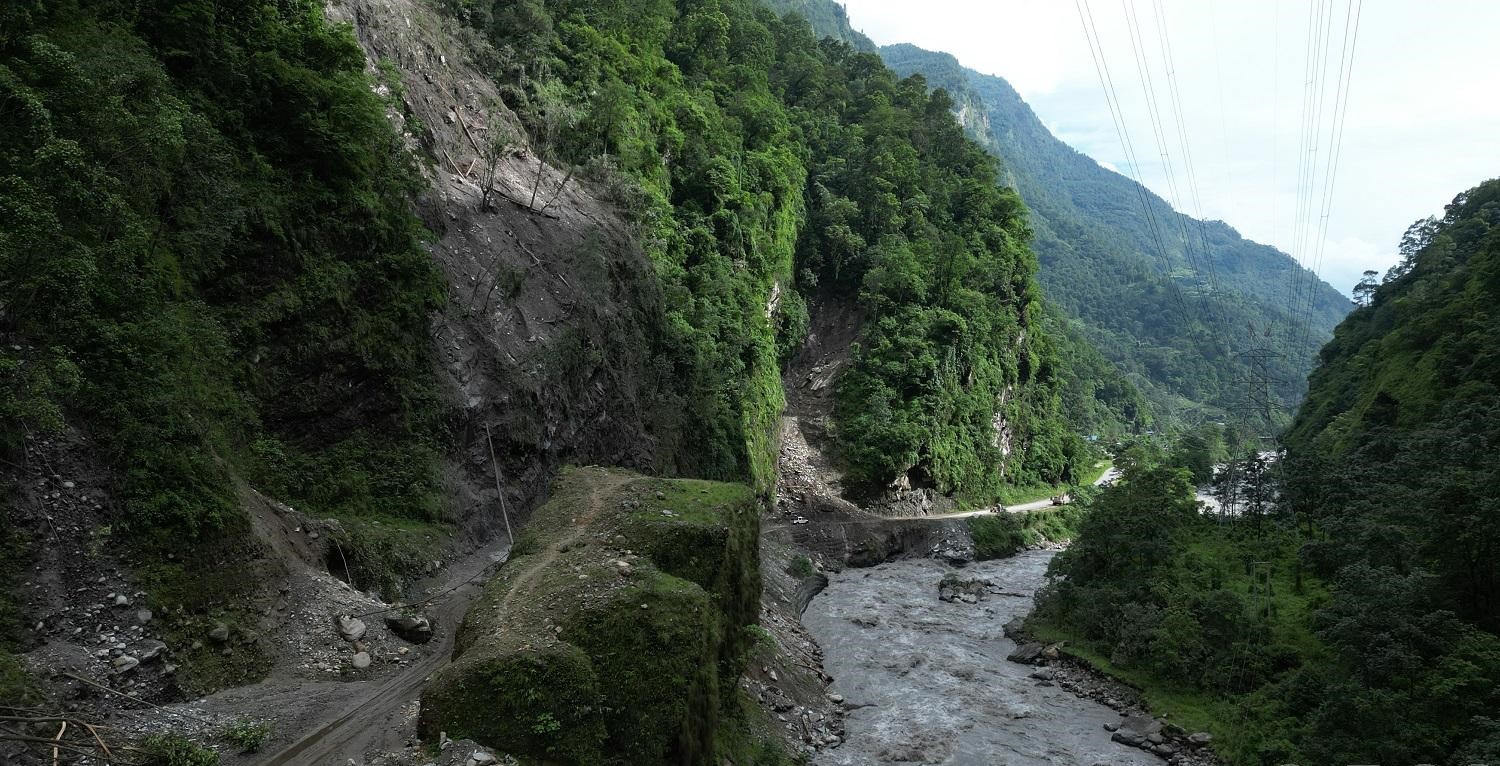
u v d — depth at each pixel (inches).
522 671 648.4
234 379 1050.1
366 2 1854.1
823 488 3048.7
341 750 632.4
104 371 749.9
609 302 2065.7
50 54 786.8
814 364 3651.6
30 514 644.7
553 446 1659.7
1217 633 1475.1
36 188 703.7
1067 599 1830.7
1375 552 1381.6
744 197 3284.9
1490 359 1990.7
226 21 1253.7
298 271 1189.1
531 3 2568.9
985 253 4077.3
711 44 3961.6
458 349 1477.6
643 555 857.5
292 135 1261.1
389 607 901.8
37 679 574.9
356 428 1236.5
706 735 780.6
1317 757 1106.7
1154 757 1253.7
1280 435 3614.7
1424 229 4060.0
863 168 4119.1
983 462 3614.7
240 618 753.6
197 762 575.5
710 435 2504.9
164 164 956.0
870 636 1814.7
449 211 1684.3
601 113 2529.5
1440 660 1086.4
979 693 1478.8
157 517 721.0
